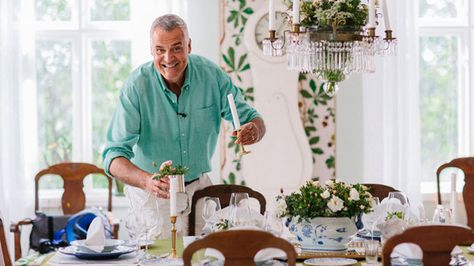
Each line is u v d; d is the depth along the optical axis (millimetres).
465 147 5441
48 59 5375
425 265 2338
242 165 5098
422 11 5457
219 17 5098
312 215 2988
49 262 2857
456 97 5469
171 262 2832
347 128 5207
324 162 5180
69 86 5391
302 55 3244
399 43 5102
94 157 5418
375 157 5141
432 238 2314
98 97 5414
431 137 5461
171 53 3455
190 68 3701
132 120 3623
